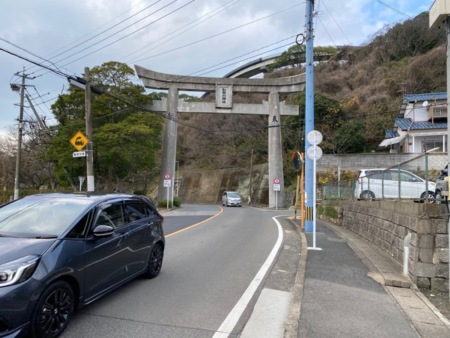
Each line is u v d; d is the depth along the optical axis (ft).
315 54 215.31
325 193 77.71
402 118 119.55
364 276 24.61
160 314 16.51
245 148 194.08
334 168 114.83
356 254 31.78
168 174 108.06
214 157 211.00
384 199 36.63
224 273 24.40
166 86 117.80
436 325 16.60
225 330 14.99
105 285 17.10
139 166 106.93
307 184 46.83
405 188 34.58
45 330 13.17
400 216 28.04
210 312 17.01
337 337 14.71
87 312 16.42
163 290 20.13
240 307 17.79
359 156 113.19
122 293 19.38
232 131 207.10
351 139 138.41
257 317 16.72
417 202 25.36
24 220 16.48
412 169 34.60
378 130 137.80
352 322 16.38
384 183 37.96
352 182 55.21
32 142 141.49
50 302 13.46
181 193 210.79
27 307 12.34
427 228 23.07
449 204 21.52
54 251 14.05
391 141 113.39
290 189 144.15
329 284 22.26
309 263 27.89
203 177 205.05
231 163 195.72
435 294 21.98
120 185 126.11
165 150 117.50
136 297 18.78
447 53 22.17
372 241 37.70
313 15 46.88
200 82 119.65
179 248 33.27
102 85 102.68
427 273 22.68
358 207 46.19
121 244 18.51
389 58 173.99
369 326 16.03
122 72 105.70
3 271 12.21
